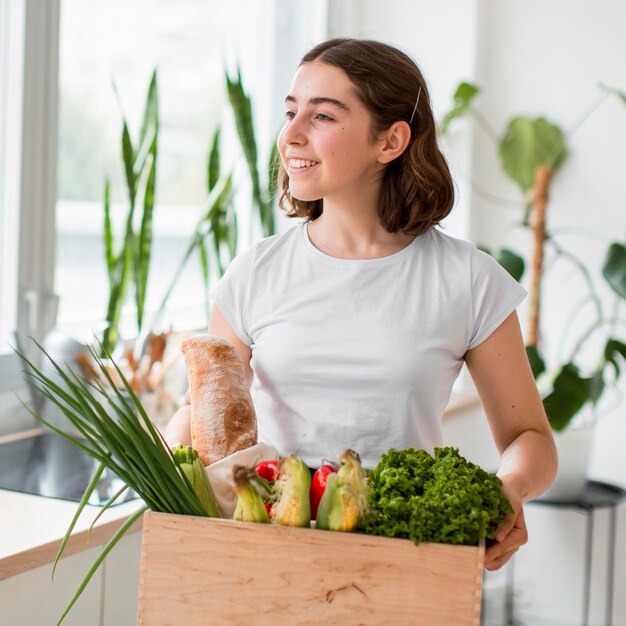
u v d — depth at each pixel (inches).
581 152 133.7
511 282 59.6
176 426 60.1
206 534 46.1
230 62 131.8
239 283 62.6
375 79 57.2
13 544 62.6
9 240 98.3
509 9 137.6
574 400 113.6
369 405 58.1
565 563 134.2
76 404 47.4
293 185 58.0
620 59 131.3
